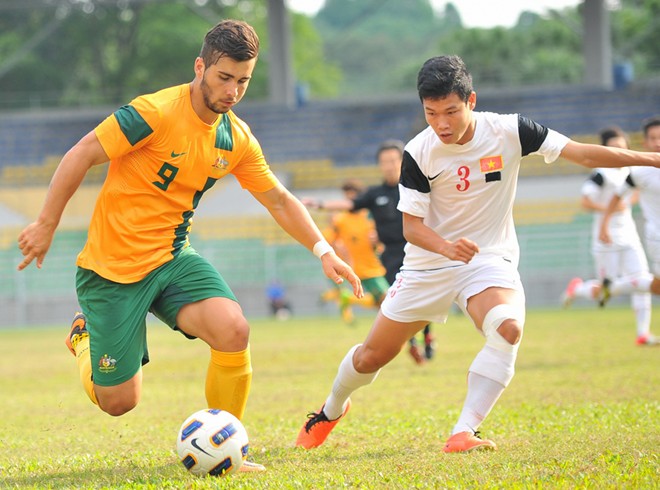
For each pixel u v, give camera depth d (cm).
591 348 2972
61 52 13000
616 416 1493
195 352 3647
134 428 1662
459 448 1222
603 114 7944
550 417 1552
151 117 1159
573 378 2162
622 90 8112
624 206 2991
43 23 12888
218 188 7538
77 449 1430
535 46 13612
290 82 8525
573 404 1711
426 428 1493
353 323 4834
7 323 6794
